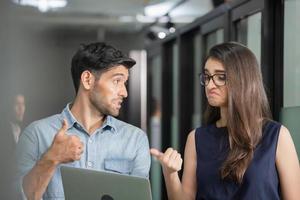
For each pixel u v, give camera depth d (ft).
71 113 5.65
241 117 5.75
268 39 9.67
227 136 6.08
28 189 4.91
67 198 5.02
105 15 21.84
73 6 20.18
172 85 18.74
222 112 6.21
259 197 5.63
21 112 5.24
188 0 17.17
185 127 16.47
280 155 5.78
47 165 4.80
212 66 5.98
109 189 4.71
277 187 5.80
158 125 20.43
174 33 17.35
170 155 5.43
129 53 25.57
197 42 15.93
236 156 5.71
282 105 9.45
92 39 24.64
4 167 4.33
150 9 20.27
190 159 6.37
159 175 18.03
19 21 4.40
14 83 4.35
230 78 5.79
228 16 11.96
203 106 14.70
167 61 18.98
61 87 22.36
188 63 16.56
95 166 5.51
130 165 5.57
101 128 5.60
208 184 5.96
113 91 5.38
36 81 20.97
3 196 4.32
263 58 9.71
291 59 9.10
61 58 22.74
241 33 11.48
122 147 5.62
